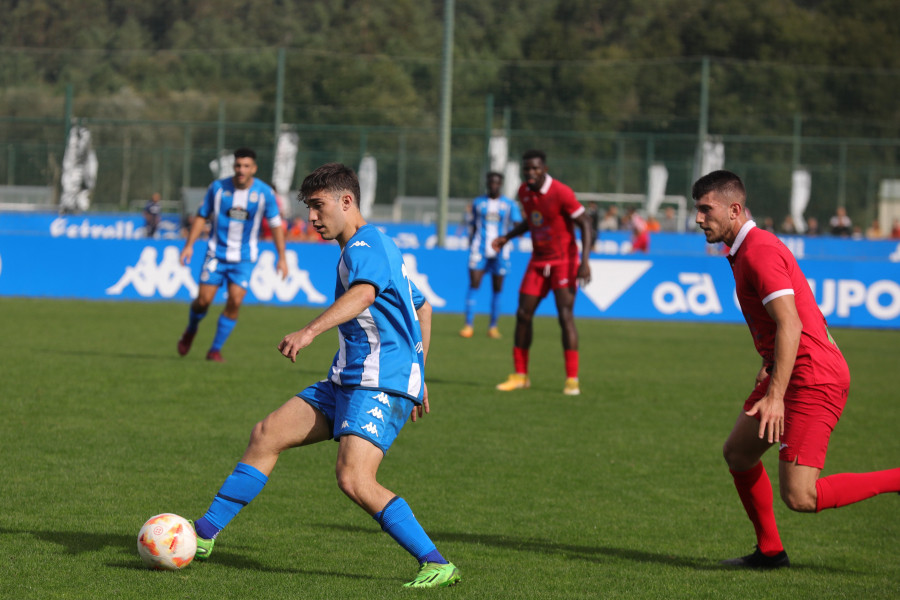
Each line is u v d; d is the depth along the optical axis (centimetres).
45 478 1546
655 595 1131
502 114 13350
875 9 14938
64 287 4794
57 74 13988
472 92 13662
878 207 10431
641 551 1318
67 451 1731
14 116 12625
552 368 3086
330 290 4834
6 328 3544
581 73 13675
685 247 7662
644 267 4828
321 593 1089
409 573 1177
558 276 2572
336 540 1309
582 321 4684
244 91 13850
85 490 1488
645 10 15288
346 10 14962
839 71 11456
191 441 1844
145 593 1072
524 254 4950
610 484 1675
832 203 11094
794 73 13925
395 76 13612
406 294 1110
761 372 1225
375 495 1095
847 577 1234
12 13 14738
